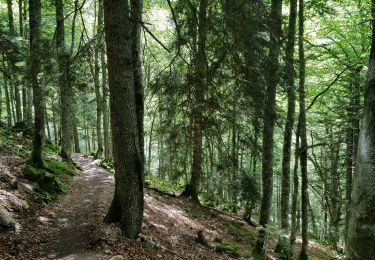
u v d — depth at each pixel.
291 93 8.98
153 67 12.86
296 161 12.35
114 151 9.27
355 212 1.94
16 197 10.24
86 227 9.32
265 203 11.93
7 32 10.99
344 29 16.56
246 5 7.06
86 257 7.55
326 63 18.31
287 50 8.29
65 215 10.70
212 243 12.86
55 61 9.93
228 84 8.22
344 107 15.54
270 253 14.12
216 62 7.87
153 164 40.66
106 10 8.59
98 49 9.45
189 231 13.44
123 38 8.66
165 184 23.38
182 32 8.86
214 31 7.45
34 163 13.48
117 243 8.63
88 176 18.22
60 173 15.53
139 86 9.72
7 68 11.36
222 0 7.26
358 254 1.87
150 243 9.60
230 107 8.09
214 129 8.21
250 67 7.42
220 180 10.76
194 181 19.38
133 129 9.12
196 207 18.31
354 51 16.59
